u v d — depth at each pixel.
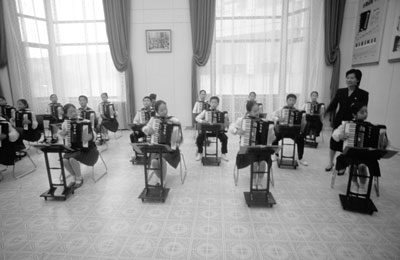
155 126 2.90
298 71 6.35
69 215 2.51
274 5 6.07
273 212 2.54
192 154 4.57
